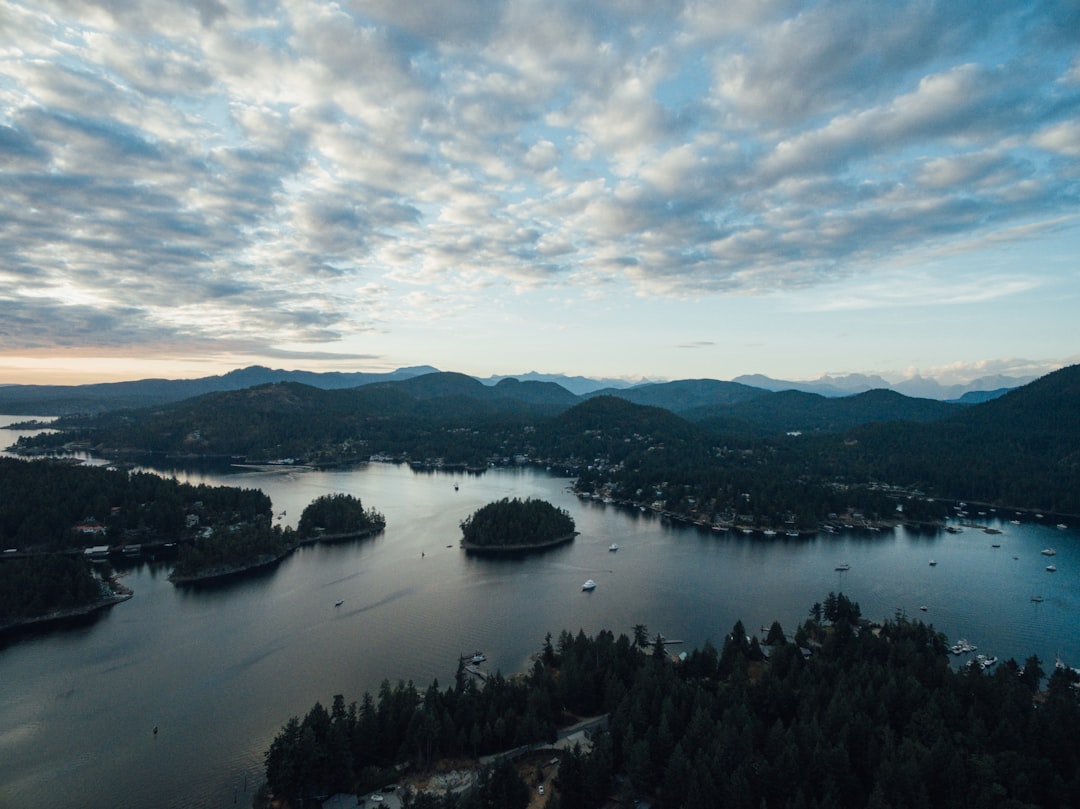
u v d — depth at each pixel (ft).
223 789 403.34
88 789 402.11
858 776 375.04
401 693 453.99
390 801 378.94
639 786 381.81
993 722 415.64
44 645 609.01
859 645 528.22
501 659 584.40
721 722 404.16
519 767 416.26
